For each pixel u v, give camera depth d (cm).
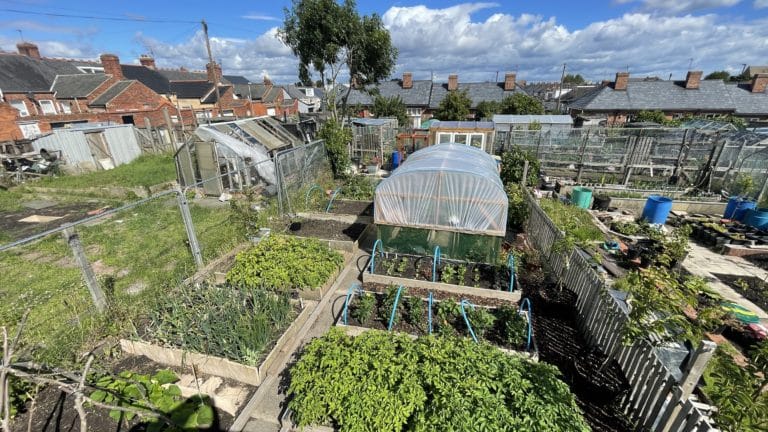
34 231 1090
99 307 629
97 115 2770
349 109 2728
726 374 372
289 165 1345
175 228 1092
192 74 5225
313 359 463
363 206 1290
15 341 321
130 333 588
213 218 1183
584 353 586
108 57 3186
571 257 742
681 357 480
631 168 1636
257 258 749
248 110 4494
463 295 719
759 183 1310
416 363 443
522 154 1569
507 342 582
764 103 3588
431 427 356
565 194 1530
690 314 656
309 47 1980
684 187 1537
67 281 773
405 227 850
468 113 3494
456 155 943
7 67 3108
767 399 338
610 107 3706
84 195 1492
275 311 612
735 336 620
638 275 477
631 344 461
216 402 470
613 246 965
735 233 1049
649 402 430
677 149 1655
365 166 2052
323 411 410
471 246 829
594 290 616
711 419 382
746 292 785
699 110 3594
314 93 7525
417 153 1112
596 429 449
